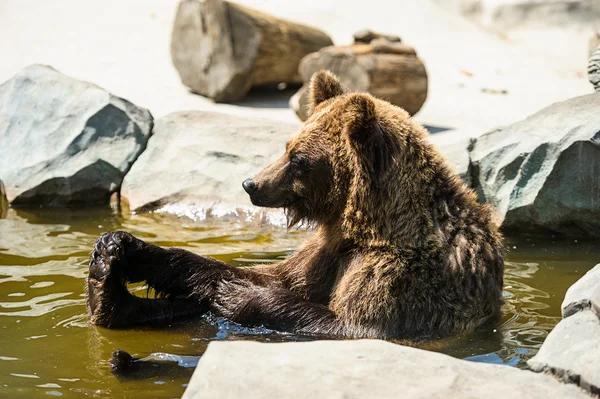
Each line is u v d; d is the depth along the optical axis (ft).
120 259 30.25
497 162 42.93
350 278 29.66
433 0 117.60
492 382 19.72
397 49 61.11
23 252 39.99
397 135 30.09
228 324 30.22
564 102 43.34
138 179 50.39
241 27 68.39
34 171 50.72
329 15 103.71
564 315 23.40
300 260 32.94
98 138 51.80
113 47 87.61
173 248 31.78
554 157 40.47
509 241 41.91
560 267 37.42
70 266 37.55
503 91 78.43
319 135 31.45
